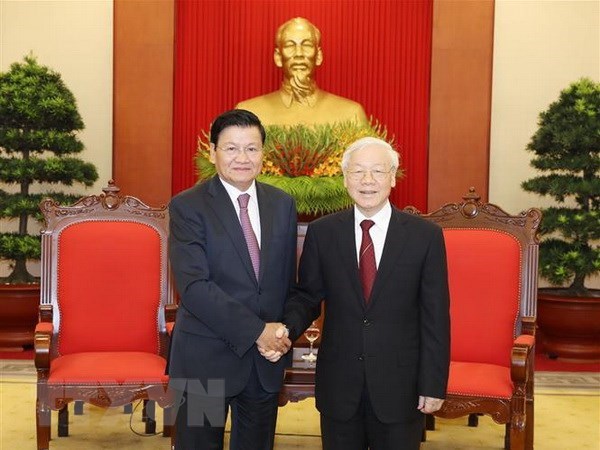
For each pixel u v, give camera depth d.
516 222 4.08
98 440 3.76
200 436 2.68
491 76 6.79
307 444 4.14
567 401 5.02
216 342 2.63
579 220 6.02
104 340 4.12
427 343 2.61
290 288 2.81
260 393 2.71
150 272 4.20
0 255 6.21
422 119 6.98
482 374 3.68
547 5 7.18
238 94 7.02
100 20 7.23
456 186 6.83
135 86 6.80
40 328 3.75
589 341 6.12
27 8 7.21
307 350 3.99
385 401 2.57
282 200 2.78
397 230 2.66
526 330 3.90
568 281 6.30
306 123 6.48
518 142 7.23
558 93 7.21
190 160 7.00
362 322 2.62
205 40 6.98
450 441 4.25
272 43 7.00
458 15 6.78
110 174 7.24
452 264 4.07
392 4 6.97
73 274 4.13
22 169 6.11
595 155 6.21
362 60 7.02
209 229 2.64
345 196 4.93
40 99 6.14
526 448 3.76
